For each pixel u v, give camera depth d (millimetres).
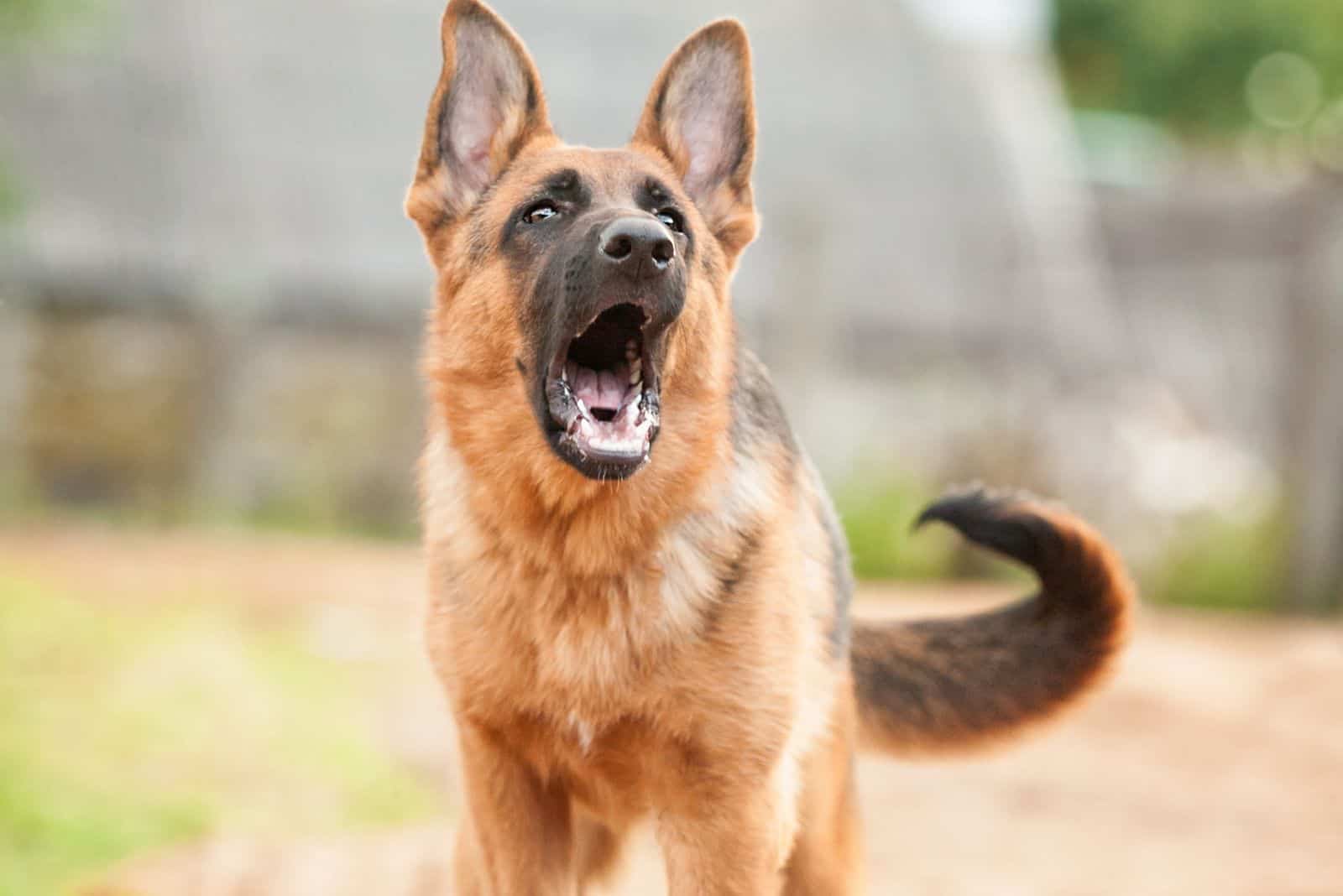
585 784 4555
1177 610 15023
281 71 19812
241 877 6180
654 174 4582
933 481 19047
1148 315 20047
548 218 4422
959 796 8102
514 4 21281
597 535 4180
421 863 6469
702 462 4309
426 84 20531
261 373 18234
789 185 20203
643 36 21578
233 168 18672
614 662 4219
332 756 7949
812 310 17828
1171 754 9039
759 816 4316
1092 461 18625
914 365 19359
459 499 4441
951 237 20344
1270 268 18156
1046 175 21688
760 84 21328
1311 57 31188
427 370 4586
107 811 6590
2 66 18328
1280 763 8875
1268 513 15773
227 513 17719
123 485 17984
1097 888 6547
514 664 4285
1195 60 31594
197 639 9859
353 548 16344
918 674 5461
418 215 4711
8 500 17266
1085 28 32375
